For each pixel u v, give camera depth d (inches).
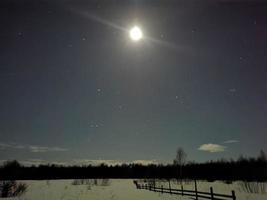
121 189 1829.5
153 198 1100.5
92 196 1256.2
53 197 1178.6
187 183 2454.5
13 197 1120.8
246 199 1043.3
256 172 2156.7
